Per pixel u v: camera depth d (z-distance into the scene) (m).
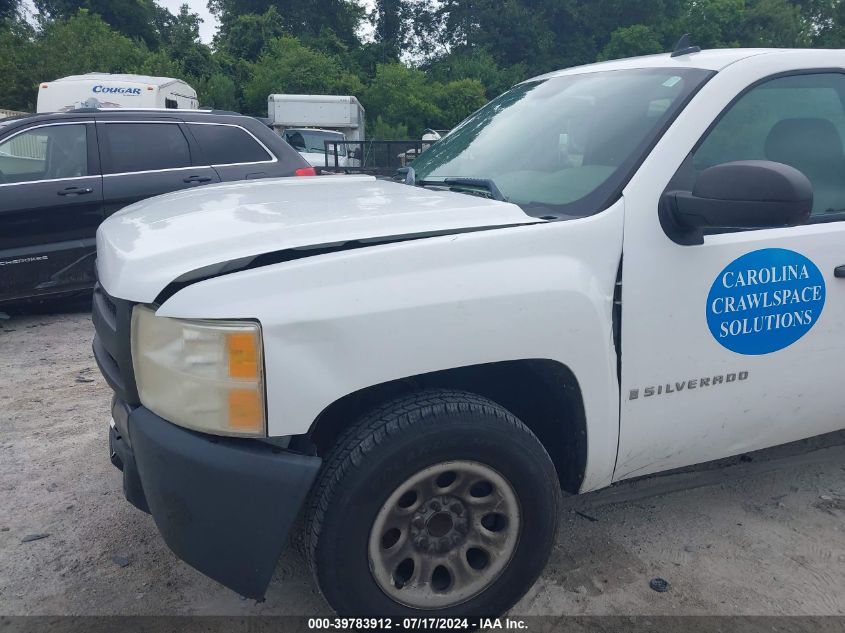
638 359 2.38
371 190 2.88
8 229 5.91
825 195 2.78
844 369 2.82
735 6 52.16
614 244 2.31
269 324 1.92
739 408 2.63
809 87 2.82
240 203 2.62
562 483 2.57
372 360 2.01
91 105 9.07
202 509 2.01
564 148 2.75
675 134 2.47
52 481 3.42
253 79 40.28
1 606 2.54
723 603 2.55
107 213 6.35
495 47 52.81
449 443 2.09
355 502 2.04
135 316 2.09
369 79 47.47
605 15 53.00
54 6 46.12
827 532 2.99
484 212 2.33
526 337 2.17
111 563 2.79
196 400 1.97
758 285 2.54
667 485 3.34
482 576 2.29
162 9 50.66
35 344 5.71
